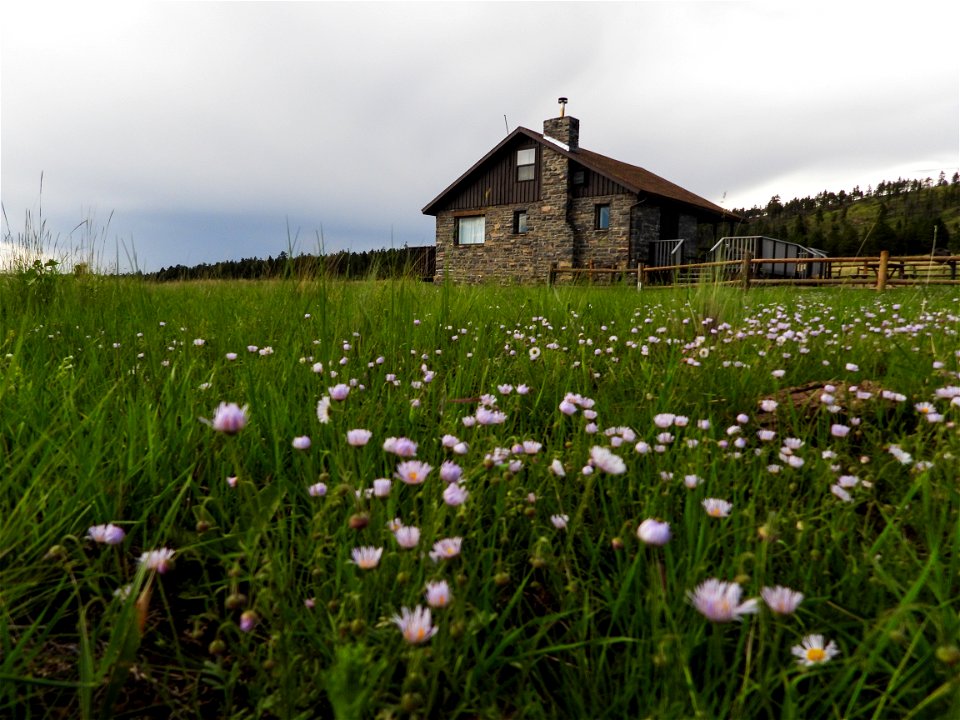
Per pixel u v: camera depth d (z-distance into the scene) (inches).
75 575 59.8
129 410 80.4
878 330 192.5
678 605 51.2
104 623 51.8
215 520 68.9
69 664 50.2
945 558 59.8
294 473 80.5
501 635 53.8
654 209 971.3
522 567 66.0
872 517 74.3
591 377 135.0
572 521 67.3
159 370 118.6
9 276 223.8
